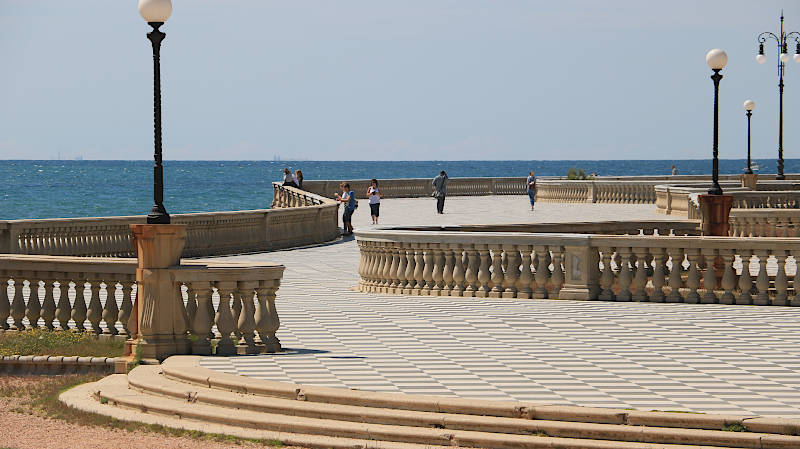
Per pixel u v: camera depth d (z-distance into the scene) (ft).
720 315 84.69
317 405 52.75
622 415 48.57
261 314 67.10
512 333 75.66
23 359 67.51
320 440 49.16
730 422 47.26
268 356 65.77
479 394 53.72
